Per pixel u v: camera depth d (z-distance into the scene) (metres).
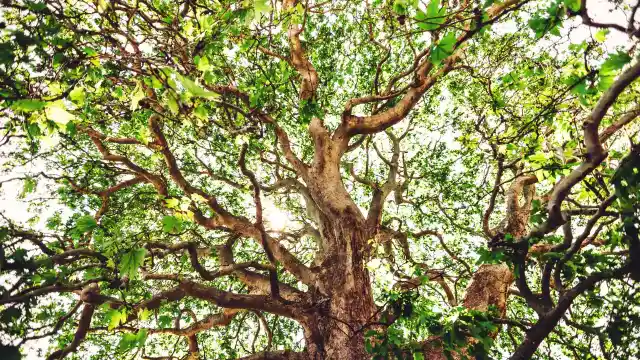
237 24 4.49
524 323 3.67
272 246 7.55
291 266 7.45
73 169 8.53
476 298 6.61
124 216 8.59
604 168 4.44
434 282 9.04
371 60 10.54
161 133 6.91
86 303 4.80
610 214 3.28
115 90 5.28
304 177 7.74
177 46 3.95
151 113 6.13
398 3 2.98
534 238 3.62
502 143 5.62
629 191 3.06
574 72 3.57
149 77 3.24
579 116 4.65
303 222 11.45
